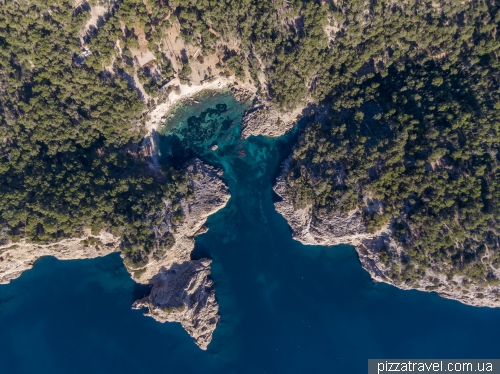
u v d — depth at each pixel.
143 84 87.12
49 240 77.62
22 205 76.75
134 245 79.38
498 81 78.56
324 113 89.44
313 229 87.38
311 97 89.38
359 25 81.25
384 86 84.81
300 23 83.31
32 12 78.06
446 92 80.12
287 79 84.94
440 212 76.56
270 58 84.44
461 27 79.88
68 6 81.19
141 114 88.19
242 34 85.31
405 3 79.31
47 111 79.75
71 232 78.81
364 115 84.31
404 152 79.38
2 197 75.56
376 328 90.00
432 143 77.25
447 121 78.25
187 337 89.12
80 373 88.00
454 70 80.75
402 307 90.19
